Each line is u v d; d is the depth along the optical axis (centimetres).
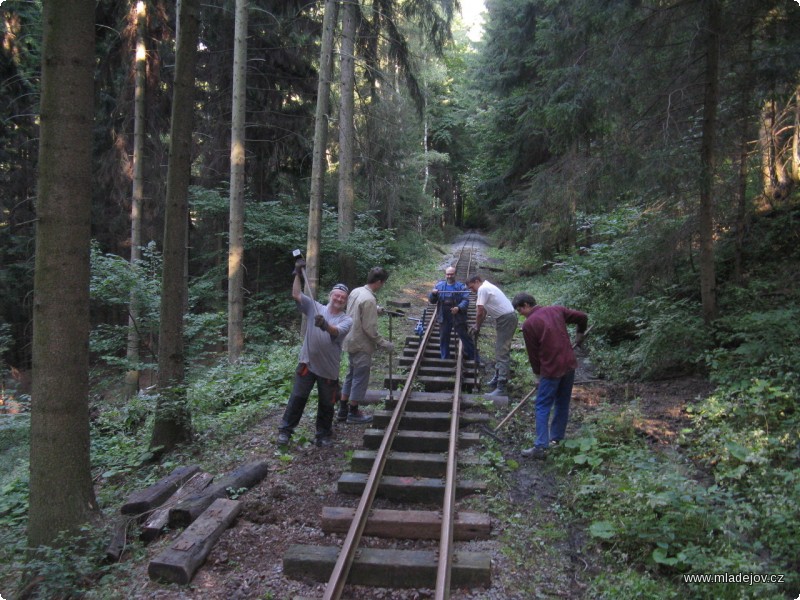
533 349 601
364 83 1978
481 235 4434
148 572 386
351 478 518
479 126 2366
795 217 902
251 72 1705
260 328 1642
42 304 437
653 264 877
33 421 443
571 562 414
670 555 400
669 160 766
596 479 505
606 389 798
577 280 1183
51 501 440
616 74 827
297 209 1812
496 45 1994
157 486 507
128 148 1523
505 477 543
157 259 1198
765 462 485
